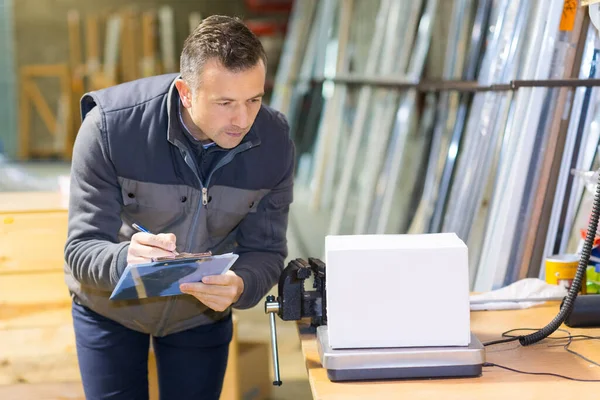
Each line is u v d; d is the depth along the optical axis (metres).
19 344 2.64
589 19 2.35
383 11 5.64
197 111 1.74
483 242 2.70
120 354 2.09
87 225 1.90
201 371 2.16
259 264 2.04
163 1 10.05
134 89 1.96
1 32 9.79
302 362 3.85
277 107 7.58
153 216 1.98
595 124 2.41
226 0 10.08
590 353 1.72
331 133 6.64
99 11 9.96
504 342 1.80
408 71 5.07
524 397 1.49
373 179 5.29
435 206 3.99
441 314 1.59
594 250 2.12
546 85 2.33
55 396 2.66
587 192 2.44
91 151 1.89
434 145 4.36
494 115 2.84
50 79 9.94
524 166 2.44
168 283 1.71
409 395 1.51
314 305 1.84
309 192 7.30
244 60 1.68
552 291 2.12
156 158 1.92
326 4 6.94
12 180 8.41
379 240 1.66
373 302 1.59
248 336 4.18
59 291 2.84
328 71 6.66
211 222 2.03
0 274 2.81
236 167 1.98
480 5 3.76
